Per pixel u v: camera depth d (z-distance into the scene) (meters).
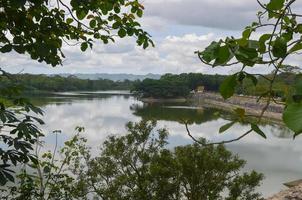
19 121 2.79
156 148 13.00
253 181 11.75
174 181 11.45
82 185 10.10
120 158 12.53
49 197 6.32
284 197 12.12
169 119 73.81
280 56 1.10
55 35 3.42
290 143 49.53
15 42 2.67
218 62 1.08
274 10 1.14
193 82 136.00
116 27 3.80
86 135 45.53
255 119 1.22
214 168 11.29
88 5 3.41
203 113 87.81
